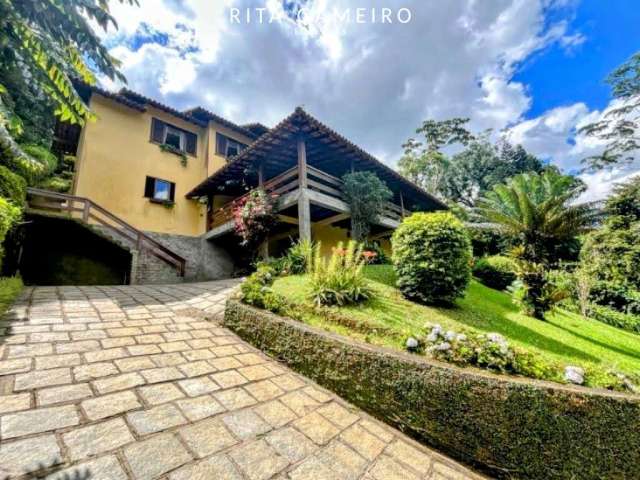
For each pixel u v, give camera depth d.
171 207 11.60
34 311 4.20
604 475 2.10
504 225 11.80
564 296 5.88
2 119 4.56
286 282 5.75
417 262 5.00
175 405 2.40
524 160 25.70
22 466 1.58
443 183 26.09
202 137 13.18
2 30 3.54
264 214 8.48
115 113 10.77
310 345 3.46
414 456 2.37
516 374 2.61
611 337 5.73
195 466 1.82
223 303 5.82
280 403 2.78
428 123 26.39
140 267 9.17
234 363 3.44
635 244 11.88
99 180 10.08
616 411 2.23
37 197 9.12
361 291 4.80
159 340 3.72
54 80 4.04
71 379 2.50
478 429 2.36
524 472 2.19
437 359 2.84
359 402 2.94
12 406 2.03
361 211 9.05
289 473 1.94
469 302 6.01
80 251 8.68
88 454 1.74
